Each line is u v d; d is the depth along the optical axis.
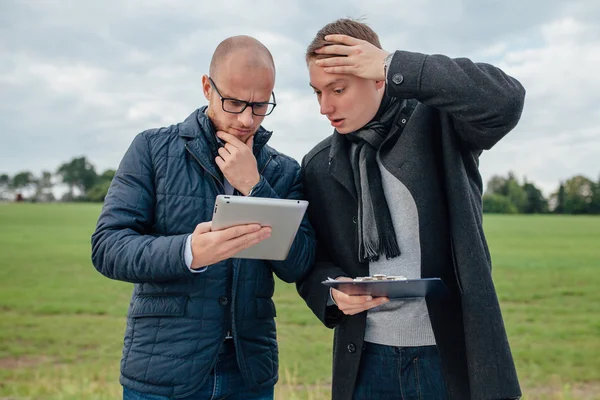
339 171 2.63
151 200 2.47
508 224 54.19
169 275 2.23
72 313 16.14
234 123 2.40
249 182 2.37
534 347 12.43
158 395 2.34
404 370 2.54
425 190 2.49
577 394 9.28
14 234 38.78
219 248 2.13
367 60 2.37
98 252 2.35
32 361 10.93
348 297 2.34
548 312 16.17
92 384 8.79
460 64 2.31
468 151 2.55
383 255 2.59
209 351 2.36
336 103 2.50
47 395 8.16
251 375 2.45
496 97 2.22
